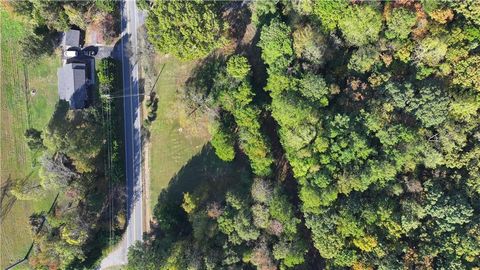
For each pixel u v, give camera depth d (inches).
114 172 3700.8
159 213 3654.0
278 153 3609.7
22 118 3747.5
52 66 3747.5
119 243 3769.7
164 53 3543.3
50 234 3570.4
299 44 3260.3
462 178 3206.2
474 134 3193.9
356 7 3142.2
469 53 3132.4
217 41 3430.1
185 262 3326.8
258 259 3287.4
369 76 3292.3
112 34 3700.8
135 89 3757.4
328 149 3228.3
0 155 3742.6
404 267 3080.7
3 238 3745.1
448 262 3083.2
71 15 3513.8
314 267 3467.0
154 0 3506.4
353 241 3164.4
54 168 3420.3
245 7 3703.3
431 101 3105.3
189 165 3745.1
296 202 3531.0
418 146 3144.7
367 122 3186.5
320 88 3225.9
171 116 3745.1
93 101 3730.3
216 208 3420.3
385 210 3129.9
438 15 3112.7
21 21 3617.1
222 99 3464.6
